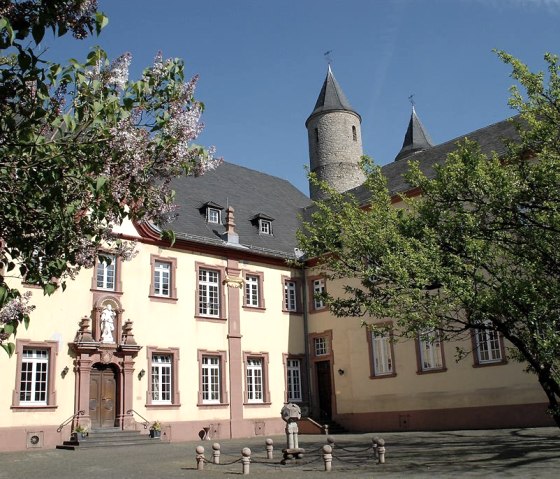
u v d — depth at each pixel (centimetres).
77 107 792
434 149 3416
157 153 916
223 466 1597
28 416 2323
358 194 3631
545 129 1263
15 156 764
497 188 1271
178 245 2912
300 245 1964
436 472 1255
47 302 2452
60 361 2445
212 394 2908
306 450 1909
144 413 2630
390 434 2558
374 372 2989
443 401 2670
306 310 3400
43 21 648
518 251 1347
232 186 3650
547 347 1205
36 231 844
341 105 4725
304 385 3284
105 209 892
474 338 2606
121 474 1484
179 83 911
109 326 2597
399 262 1462
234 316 3056
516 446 1694
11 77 689
